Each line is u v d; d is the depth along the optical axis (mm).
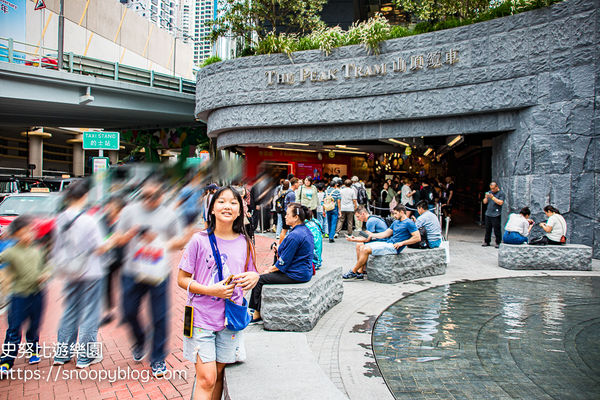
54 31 36281
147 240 4121
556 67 10578
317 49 14484
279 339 3516
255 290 5316
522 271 8492
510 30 11297
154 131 30953
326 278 5664
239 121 15836
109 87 20891
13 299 3973
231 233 2900
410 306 5941
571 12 10305
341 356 4176
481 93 11797
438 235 8266
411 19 19438
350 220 13875
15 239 3975
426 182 15539
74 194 4121
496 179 13062
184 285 2758
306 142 15672
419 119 13102
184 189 6879
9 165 41031
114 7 44719
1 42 28266
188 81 24672
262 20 19312
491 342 4504
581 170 10172
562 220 8992
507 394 3354
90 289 4121
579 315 5461
